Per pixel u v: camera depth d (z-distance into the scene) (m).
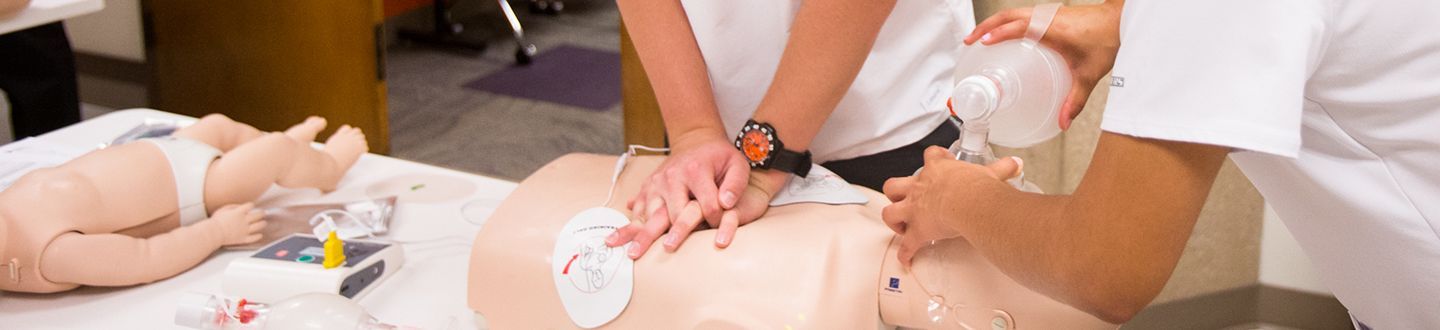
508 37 4.60
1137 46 0.70
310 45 3.07
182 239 1.18
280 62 3.13
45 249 1.09
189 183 1.22
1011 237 0.80
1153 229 0.71
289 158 1.30
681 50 1.19
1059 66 0.94
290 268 1.11
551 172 1.16
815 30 1.08
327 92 3.11
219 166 1.25
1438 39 0.68
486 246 1.05
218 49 3.20
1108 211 0.72
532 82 4.05
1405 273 0.82
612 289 1.00
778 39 1.23
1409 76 0.70
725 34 1.22
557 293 1.02
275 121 3.23
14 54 2.51
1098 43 0.93
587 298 1.00
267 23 3.10
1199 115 0.67
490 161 3.28
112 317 1.10
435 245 1.26
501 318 1.05
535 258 1.03
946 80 1.31
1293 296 2.22
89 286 1.16
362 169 1.49
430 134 3.48
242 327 1.03
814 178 1.14
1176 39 0.68
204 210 1.25
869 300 0.97
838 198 1.09
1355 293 0.91
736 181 1.04
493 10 4.92
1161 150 0.69
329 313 0.99
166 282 1.17
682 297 0.97
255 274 1.11
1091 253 0.74
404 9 4.37
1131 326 2.17
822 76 1.09
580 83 4.06
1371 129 0.75
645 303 0.99
